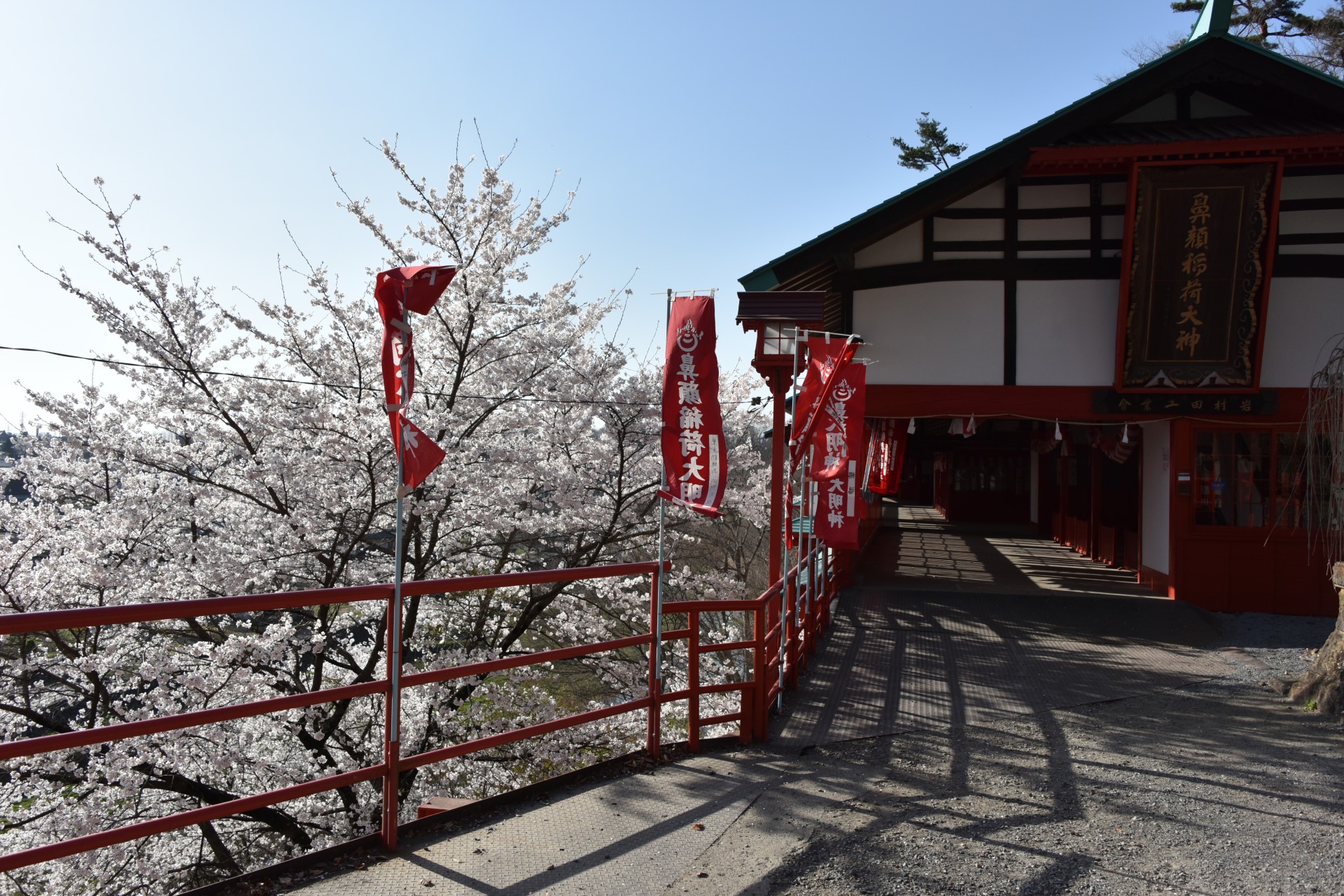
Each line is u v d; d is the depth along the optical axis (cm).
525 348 1092
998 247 1113
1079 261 1098
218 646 858
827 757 542
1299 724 634
